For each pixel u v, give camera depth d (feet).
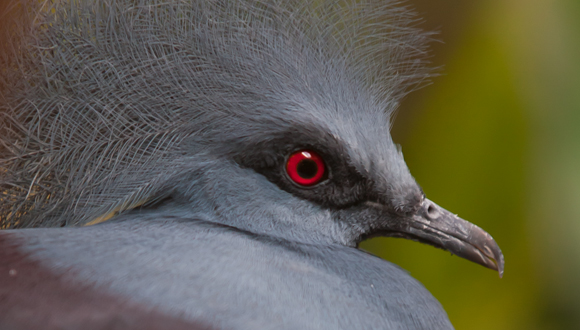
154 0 6.02
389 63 6.10
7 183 6.01
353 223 6.05
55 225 6.01
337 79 6.05
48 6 6.02
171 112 6.01
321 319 5.94
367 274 6.01
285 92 6.02
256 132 6.01
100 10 6.01
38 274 5.91
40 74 6.01
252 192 6.02
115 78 6.00
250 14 6.03
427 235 6.07
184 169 6.01
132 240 5.96
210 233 5.99
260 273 5.95
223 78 6.01
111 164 6.00
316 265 6.00
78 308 5.89
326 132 6.02
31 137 6.00
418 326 6.00
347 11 6.08
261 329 5.90
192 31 6.02
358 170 6.04
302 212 6.03
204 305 5.91
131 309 5.89
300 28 6.05
